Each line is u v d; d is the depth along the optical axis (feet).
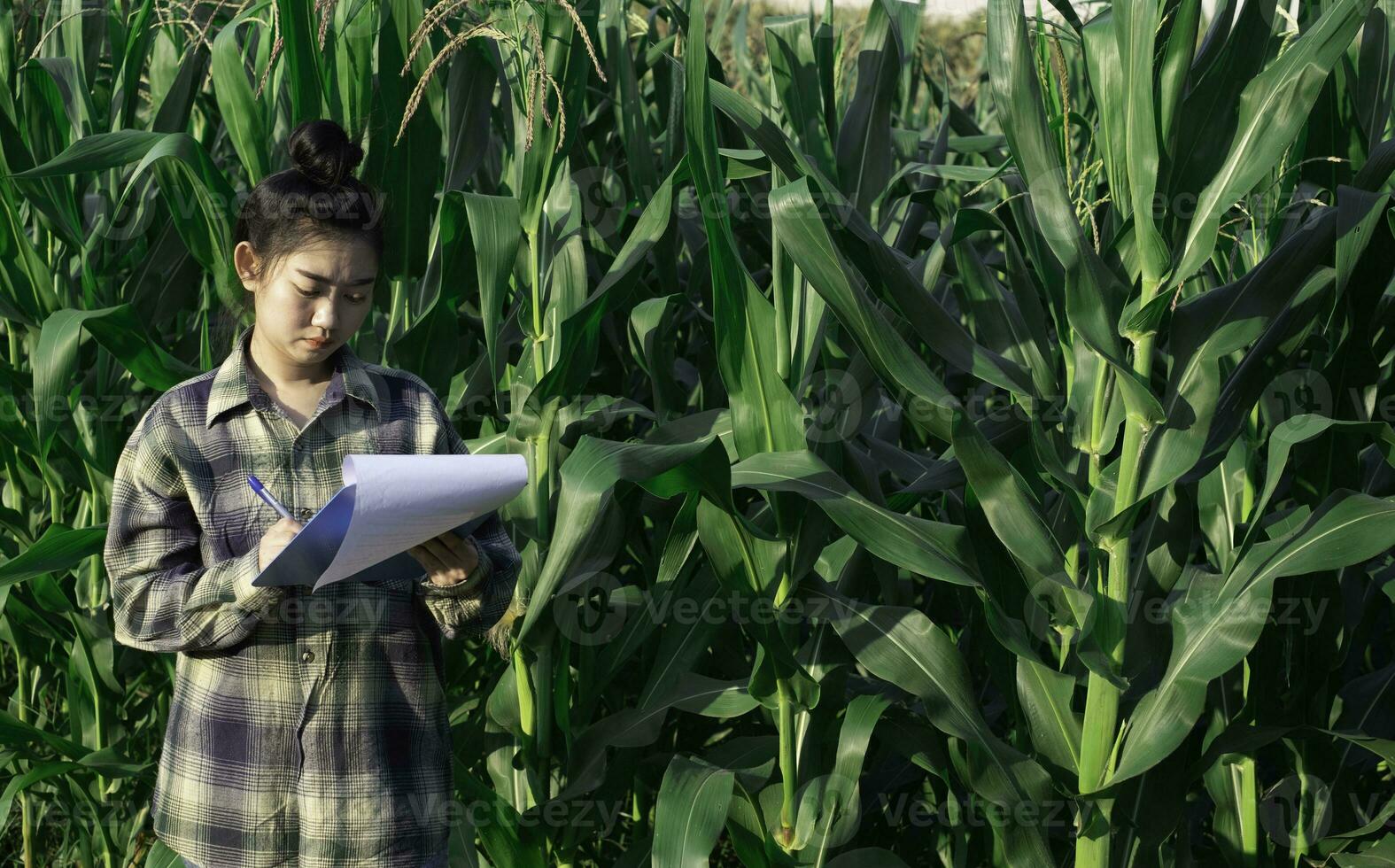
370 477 3.84
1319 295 6.08
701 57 5.60
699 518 6.16
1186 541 6.55
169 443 4.72
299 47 6.72
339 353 4.99
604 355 8.81
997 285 7.05
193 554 4.85
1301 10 6.70
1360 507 5.80
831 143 7.87
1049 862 6.38
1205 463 6.23
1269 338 6.15
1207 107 5.72
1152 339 5.86
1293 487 6.89
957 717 6.11
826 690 6.87
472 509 4.22
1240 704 7.16
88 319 6.42
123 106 8.05
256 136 7.13
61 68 7.75
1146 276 5.70
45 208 7.48
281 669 4.76
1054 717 6.35
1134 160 5.60
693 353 9.71
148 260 8.04
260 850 4.79
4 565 6.52
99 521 8.16
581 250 6.96
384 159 7.02
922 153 10.75
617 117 9.28
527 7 6.60
